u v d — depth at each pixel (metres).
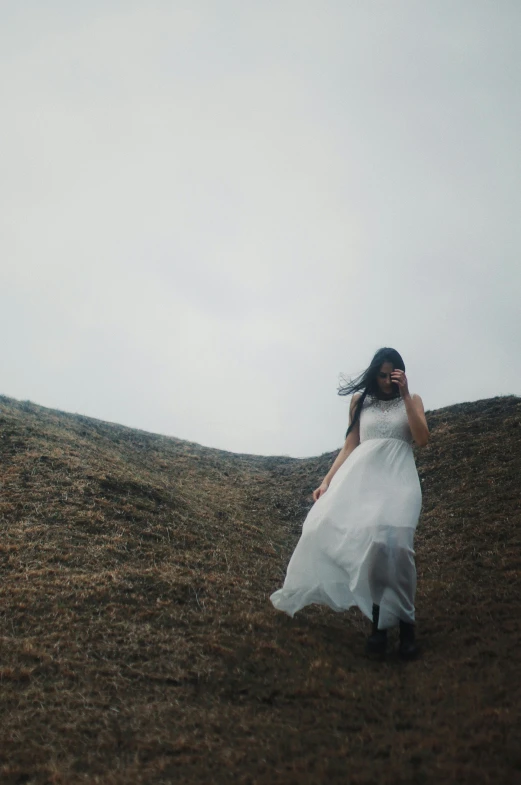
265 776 3.12
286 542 9.66
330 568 4.91
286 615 5.71
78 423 15.50
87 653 4.80
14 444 10.88
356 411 5.41
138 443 15.73
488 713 3.47
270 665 4.63
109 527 8.09
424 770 3.00
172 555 7.50
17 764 3.45
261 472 15.41
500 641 4.68
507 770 2.89
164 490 10.58
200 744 3.54
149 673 4.50
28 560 6.81
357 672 4.46
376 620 4.79
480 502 9.13
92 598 5.89
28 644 4.86
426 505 9.95
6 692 4.21
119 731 3.73
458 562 7.12
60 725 3.82
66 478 9.58
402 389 4.96
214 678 4.43
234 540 8.88
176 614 5.62
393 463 5.00
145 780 3.19
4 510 8.13
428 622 5.36
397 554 4.56
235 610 5.84
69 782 3.23
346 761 3.21
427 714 3.67
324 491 5.34
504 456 10.79
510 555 6.91
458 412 14.37
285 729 3.65
